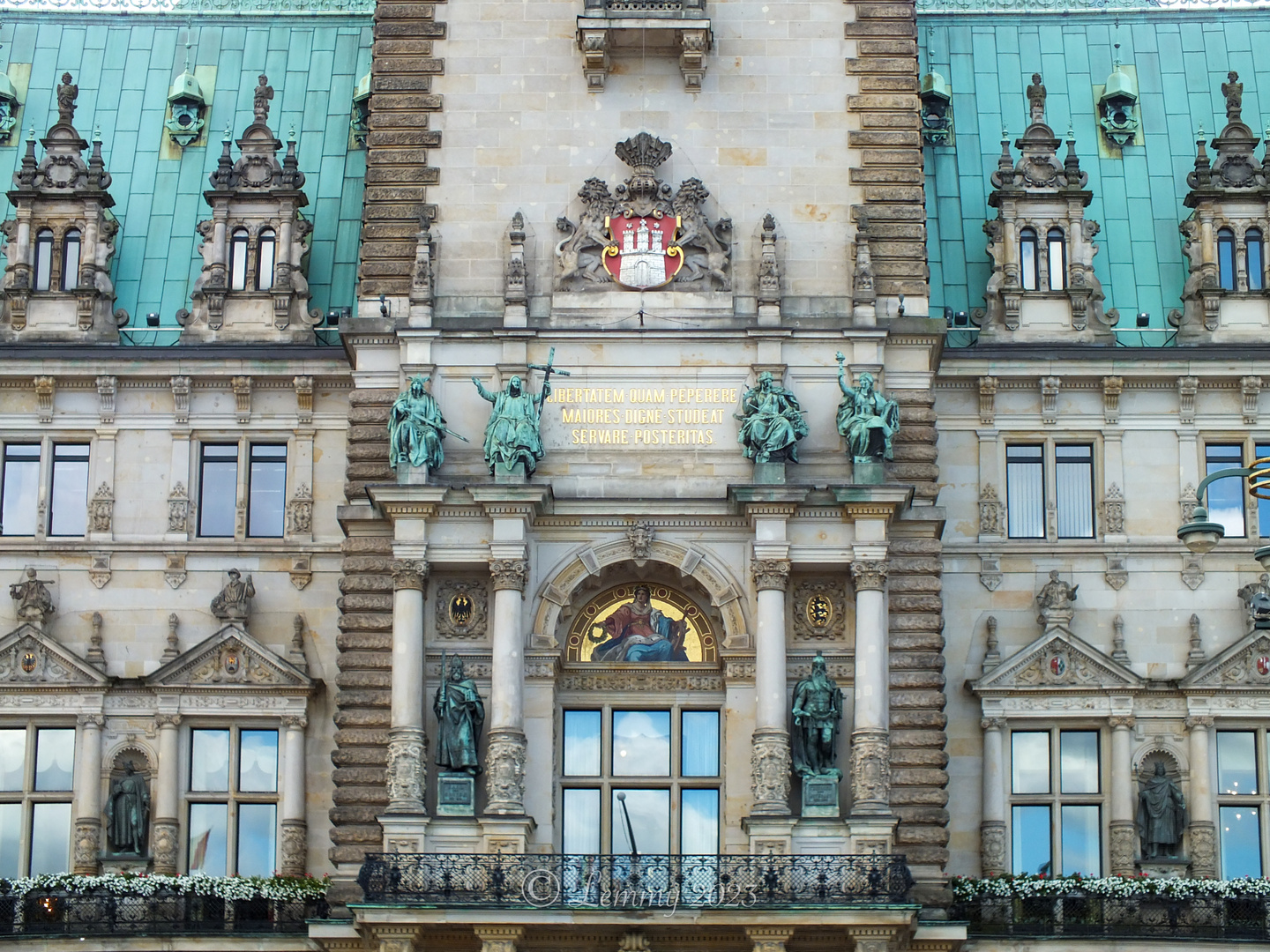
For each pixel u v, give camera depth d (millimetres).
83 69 70688
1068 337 63625
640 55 62781
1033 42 71312
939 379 62844
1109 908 58031
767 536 58500
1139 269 66125
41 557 62125
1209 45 71250
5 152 68750
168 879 57844
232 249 64438
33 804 60656
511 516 58500
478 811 57844
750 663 58812
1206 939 57531
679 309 60844
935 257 66312
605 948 56219
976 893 58188
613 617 60125
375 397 60812
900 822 57969
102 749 60781
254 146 64938
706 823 59312
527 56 62844
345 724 58750
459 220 61812
